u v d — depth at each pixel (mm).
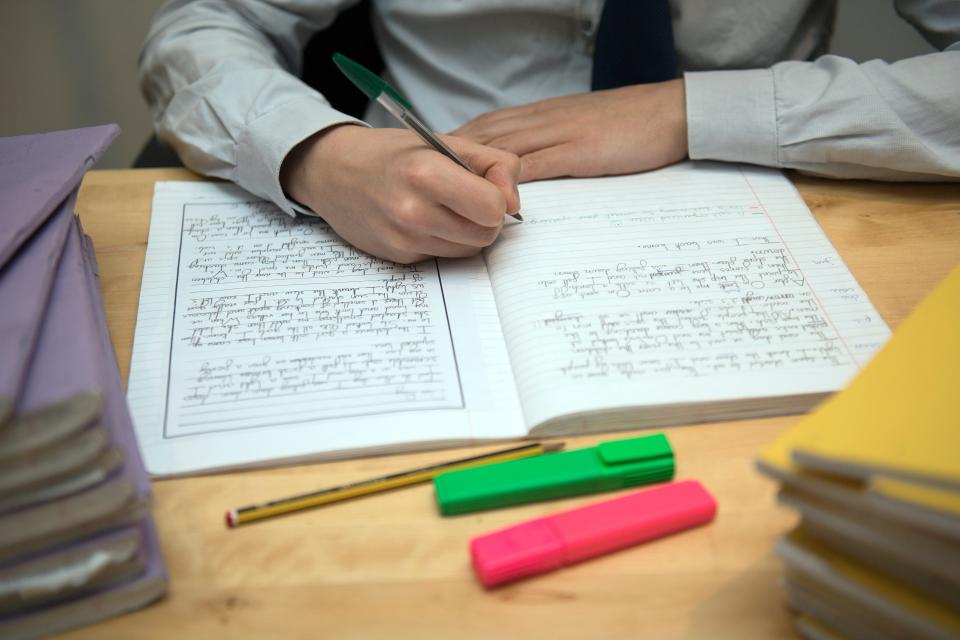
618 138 711
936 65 687
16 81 1434
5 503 347
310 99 694
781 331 531
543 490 437
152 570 387
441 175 567
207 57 762
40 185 499
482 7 861
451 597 394
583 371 500
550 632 378
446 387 503
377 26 949
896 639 339
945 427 325
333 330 546
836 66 706
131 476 385
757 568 405
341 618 384
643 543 418
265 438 469
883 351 386
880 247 623
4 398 326
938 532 297
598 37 859
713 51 904
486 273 607
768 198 678
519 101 916
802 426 346
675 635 377
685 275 583
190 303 571
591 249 614
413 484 450
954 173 673
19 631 371
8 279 421
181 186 715
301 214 681
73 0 1405
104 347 485
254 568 406
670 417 485
